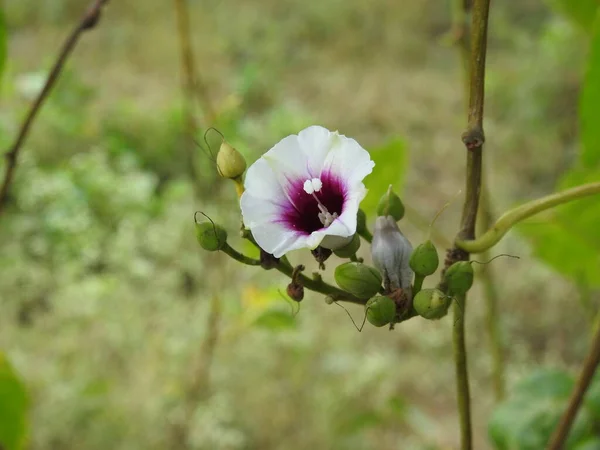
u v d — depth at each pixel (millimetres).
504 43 1471
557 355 858
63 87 1062
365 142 1280
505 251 975
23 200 933
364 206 405
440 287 237
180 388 750
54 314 875
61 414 746
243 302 571
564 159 1161
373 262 240
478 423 770
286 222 238
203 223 240
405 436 756
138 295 890
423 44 1564
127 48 1543
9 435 423
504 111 1254
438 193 1154
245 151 710
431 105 1361
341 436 742
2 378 407
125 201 987
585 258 430
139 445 734
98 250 936
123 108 1165
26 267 895
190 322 842
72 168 998
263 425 776
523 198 1107
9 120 1031
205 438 731
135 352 814
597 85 366
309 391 794
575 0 426
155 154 1148
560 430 297
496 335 450
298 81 1462
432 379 835
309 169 242
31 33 1611
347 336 856
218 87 1395
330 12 1609
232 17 1616
